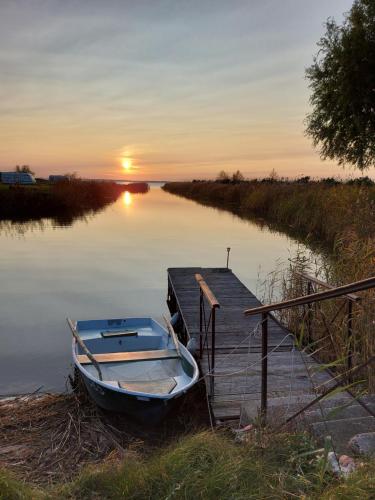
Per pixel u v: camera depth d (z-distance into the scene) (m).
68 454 4.88
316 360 6.49
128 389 5.82
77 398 6.22
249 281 14.13
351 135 19.95
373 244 9.09
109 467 3.73
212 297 5.84
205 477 3.02
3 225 29.70
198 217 34.25
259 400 4.65
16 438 5.21
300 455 3.06
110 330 8.27
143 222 31.27
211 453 3.37
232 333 8.12
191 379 6.18
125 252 19.67
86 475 3.53
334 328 6.86
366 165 20.30
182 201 57.75
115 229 27.59
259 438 3.50
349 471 2.80
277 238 22.50
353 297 5.21
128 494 3.16
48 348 8.53
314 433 3.46
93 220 32.97
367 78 18.42
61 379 7.14
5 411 5.92
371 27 18.56
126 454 4.57
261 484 2.90
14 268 16.34
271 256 18.11
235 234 24.48
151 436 5.43
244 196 39.72
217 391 5.68
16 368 7.59
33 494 3.19
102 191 49.53
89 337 7.86
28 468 4.59
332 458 3.02
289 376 6.01
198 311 9.56
